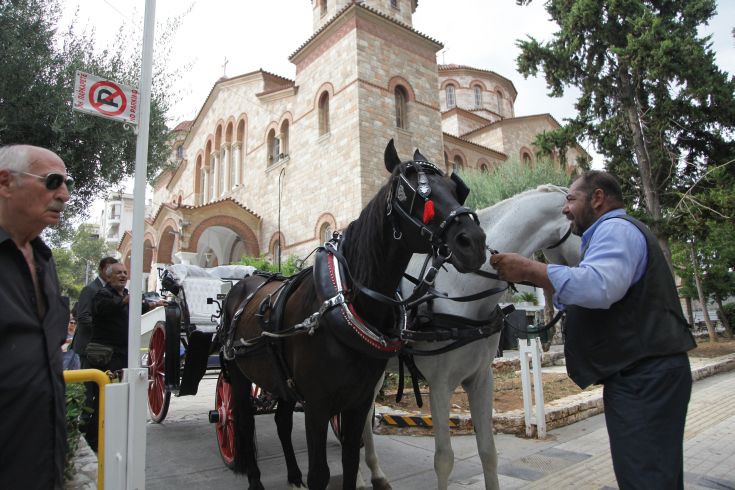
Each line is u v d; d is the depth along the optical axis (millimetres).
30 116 6797
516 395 8289
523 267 2363
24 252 2113
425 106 21453
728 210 13328
